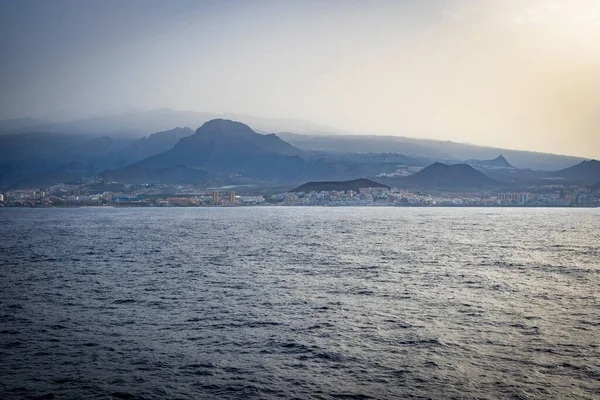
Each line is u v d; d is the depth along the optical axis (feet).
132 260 338.75
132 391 108.78
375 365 121.80
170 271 284.00
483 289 221.05
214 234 594.24
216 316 171.63
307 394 106.11
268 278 255.50
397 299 198.70
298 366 121.90
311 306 186.29
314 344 138.51
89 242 489.26
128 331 153.48
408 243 463.42
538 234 584.81
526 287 226.17
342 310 179.52
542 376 114.01
